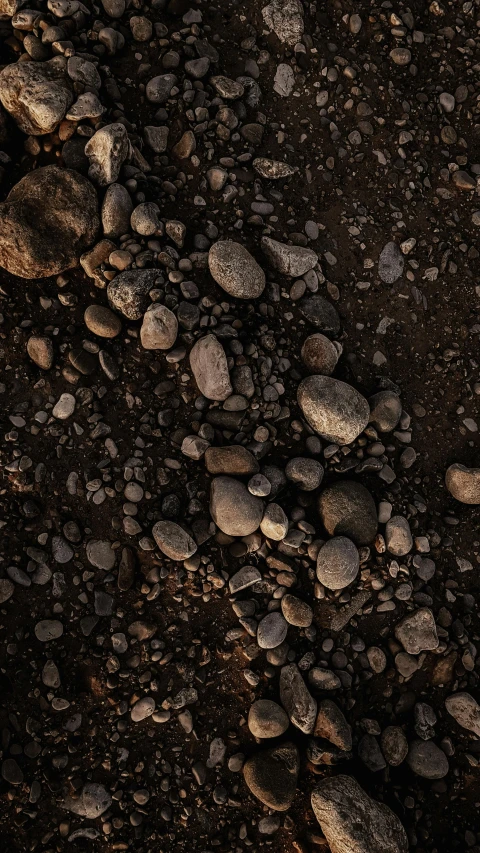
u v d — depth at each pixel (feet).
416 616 6.93
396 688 6.93
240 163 7.37
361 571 6.94
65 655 6.48
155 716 6.49
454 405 7.61
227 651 6.72
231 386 6.75
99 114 6.77
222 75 7.47
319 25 7.89
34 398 6.72
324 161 7.66
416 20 8.17
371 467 7.14
